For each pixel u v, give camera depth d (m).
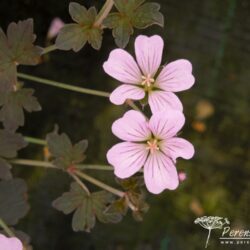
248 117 0.51
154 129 0.27
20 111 0.31
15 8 0.45
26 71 0.46
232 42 0.52
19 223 0.44
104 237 0.46
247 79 0.52
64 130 0.46
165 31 0.50
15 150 0.31
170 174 0.28
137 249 0.46
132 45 0.47
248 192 0.50
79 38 0.28
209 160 0.50
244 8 0.52
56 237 0.45
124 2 0.28
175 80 0.28
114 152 0.27
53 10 0.46
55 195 0.45
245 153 0.51
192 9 0.51
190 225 0.48
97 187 0.45
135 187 0.29
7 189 0.33
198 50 0.51
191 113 0.50
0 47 0.29
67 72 0.47
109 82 0.47
